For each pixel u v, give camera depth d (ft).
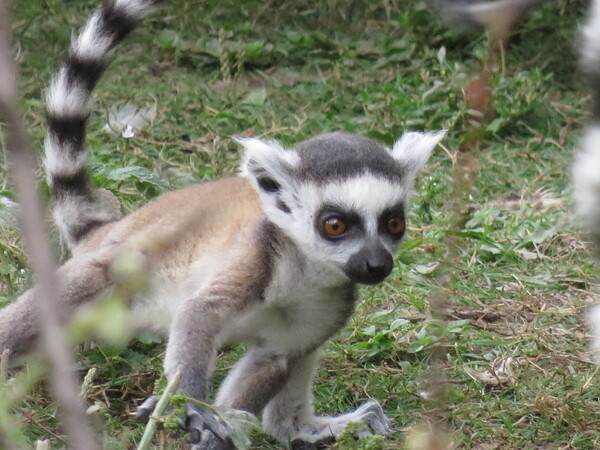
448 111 57.21
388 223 29.68
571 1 66.49
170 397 21.93
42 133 48.70
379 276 28.48
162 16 69.26
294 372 29.68
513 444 29.71
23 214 8.27
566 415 30.78
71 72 35.78
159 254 13.87
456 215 18.94
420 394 32.30
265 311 28.94
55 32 63.10
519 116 57.88
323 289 29.12
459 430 29.89
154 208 31.48
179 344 27.07
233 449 27.37
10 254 35.91
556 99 60.80
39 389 29.84
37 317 29.76
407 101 57.98
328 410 32.24
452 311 38.99
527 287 41.57
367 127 56.08
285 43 67.41
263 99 58.39
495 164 52.70
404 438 28.63
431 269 40.86
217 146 48.11
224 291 28.02
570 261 43.65
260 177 30.50
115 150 51.16
